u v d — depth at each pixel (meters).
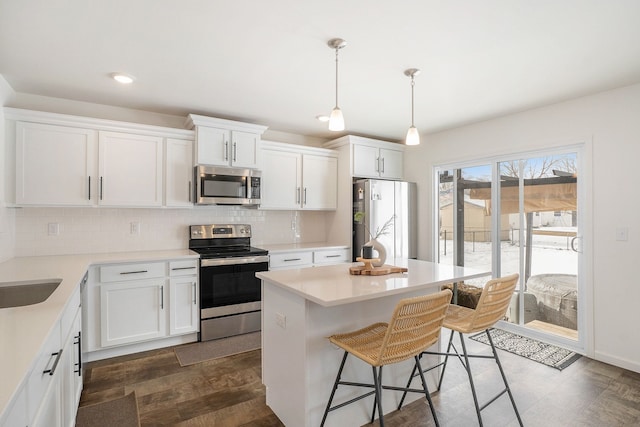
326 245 4.20
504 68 2.47
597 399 2.30
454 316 2.16
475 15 1.83
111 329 2.86
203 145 3.44
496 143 3.68
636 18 1.84
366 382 2.04
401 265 2.52
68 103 3.15
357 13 1.82
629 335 2.72
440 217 4.36
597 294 2.90
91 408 2.17
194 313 3.23
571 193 3.17
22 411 0.91
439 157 4.27
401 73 2.57
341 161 4.42
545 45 2.14
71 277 2.04
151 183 3.25
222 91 2.96
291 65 2.45
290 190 4.11
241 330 3.46
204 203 3.41
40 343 1.05
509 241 3.66
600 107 2.90
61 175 2.87
